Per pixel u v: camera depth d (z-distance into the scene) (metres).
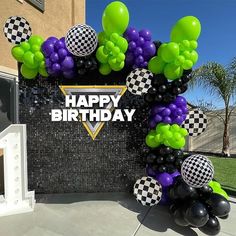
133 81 4.14
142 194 4.12
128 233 3.51
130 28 4.00
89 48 3.90
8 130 3.93
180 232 3.59
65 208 4.15
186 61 3.67
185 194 3.56
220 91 10.89
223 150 11.59
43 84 4.53
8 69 5.67
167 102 4.09
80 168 4.68
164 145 4.18
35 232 3.43
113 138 4.68
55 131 4.61
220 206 3.39
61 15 9.21
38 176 4.62
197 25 3.61
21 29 4.20
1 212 3.85
